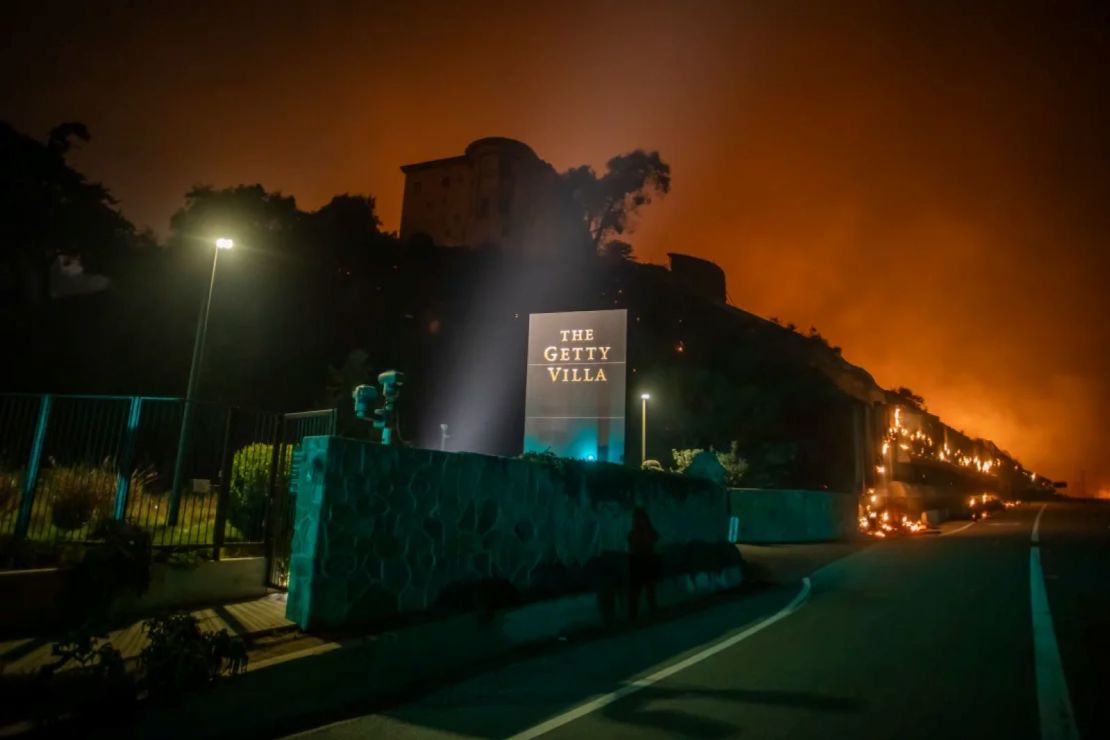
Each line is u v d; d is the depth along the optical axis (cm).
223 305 3278
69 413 885
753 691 696
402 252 4597
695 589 1386
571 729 583
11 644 627
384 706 652
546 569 1095
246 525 995
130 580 733
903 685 715
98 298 3406
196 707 571
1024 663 807
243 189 3741
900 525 3534
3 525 816
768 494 2853
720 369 4681
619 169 6147
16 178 3073
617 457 2056
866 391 5700
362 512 830
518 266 4984
